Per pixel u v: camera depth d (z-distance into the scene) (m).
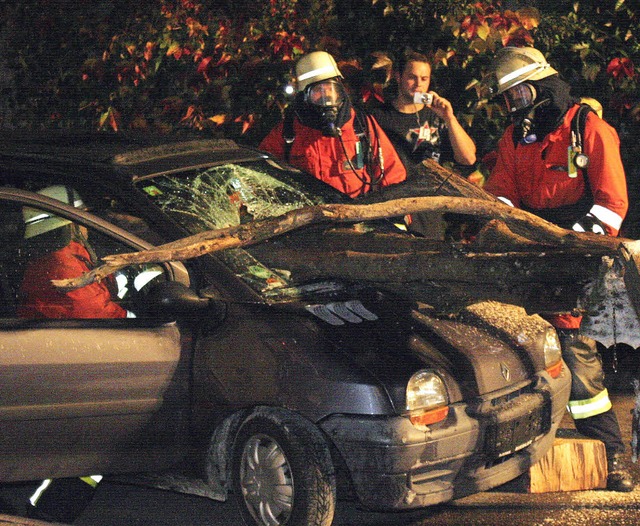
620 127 15.03
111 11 15.62
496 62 10.92
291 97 14.34
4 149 9.88
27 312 8.63
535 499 9.84
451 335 8.73
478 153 14.38
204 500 9.95
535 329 9.32
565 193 10.87
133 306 8.91
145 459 8.53
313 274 8.74
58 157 9.55
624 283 7.81
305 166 11.89
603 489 10.15
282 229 8.05
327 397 8.03
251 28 14.48
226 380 8.40
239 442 8.60
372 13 14.38
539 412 8.92
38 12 16.97
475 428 8.31
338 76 11.70
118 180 9.26
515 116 10.89
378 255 8.42
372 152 11.96
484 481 8.55
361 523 9.30
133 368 8.34
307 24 14.49
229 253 8.93
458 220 14.38
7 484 8.84
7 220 8.76
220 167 10.07
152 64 15.15
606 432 10.25
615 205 10.52
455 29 13.98
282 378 8.16
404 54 14.00
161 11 14.94
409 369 8.12
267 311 8.45
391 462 7.94
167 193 9.42
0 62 18.03
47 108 16.95
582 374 10.24
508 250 8.09
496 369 8.64
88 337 8.27
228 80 14.62
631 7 14.55
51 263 8.77
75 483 9.08
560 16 14.72
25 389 8.05
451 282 8.45
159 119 15.18
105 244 9.05
